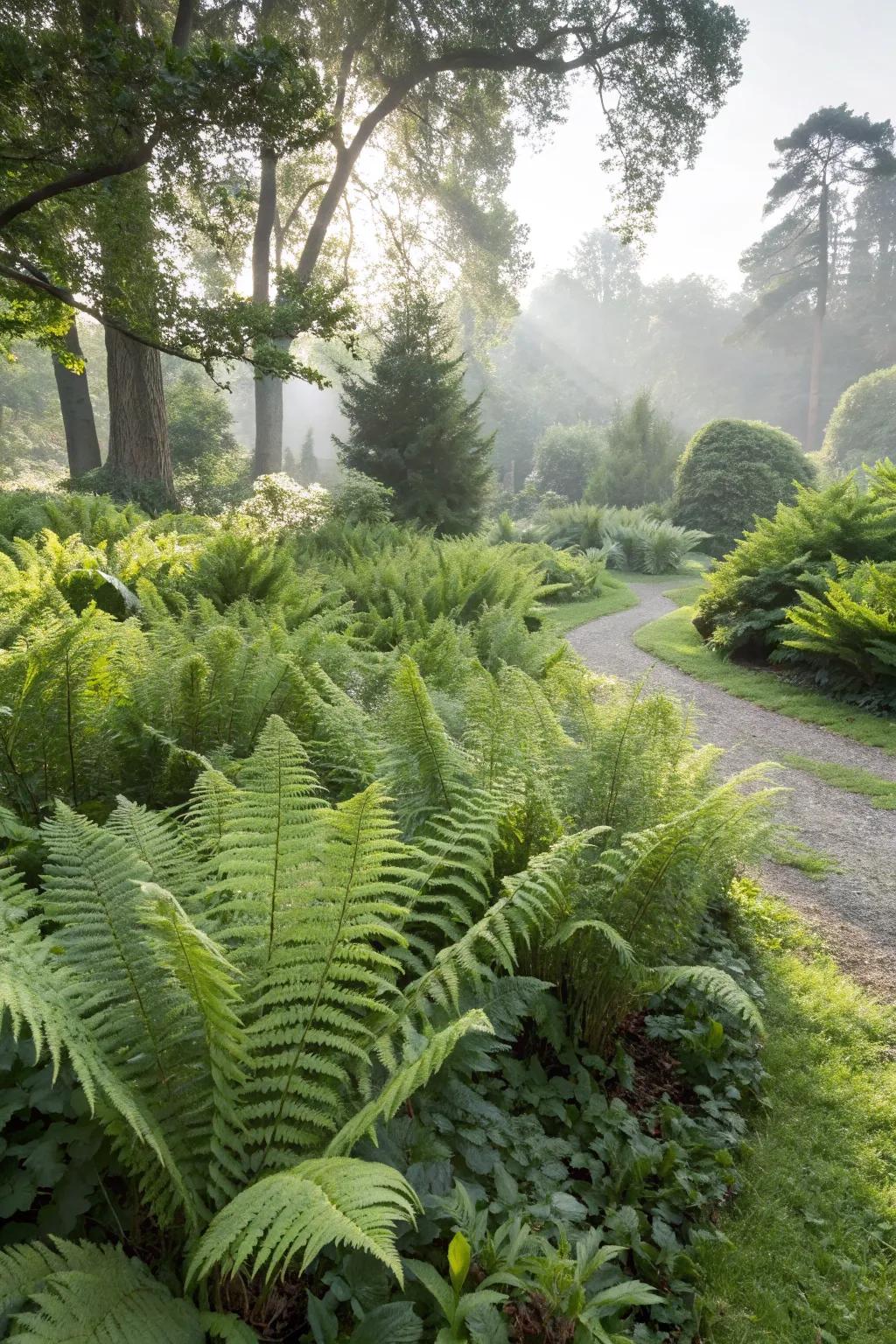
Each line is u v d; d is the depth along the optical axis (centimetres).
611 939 224
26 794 279
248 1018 176
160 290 959
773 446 2817
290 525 1343
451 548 1178
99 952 162
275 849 171
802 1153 252
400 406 2092
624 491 3434
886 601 916
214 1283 154
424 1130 191
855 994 352
